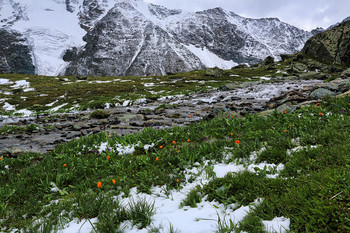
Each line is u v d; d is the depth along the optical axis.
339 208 2.38
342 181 2.73
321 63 75.12
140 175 5.00
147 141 8.32
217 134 7.55
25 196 4.79
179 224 2.98
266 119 8.57
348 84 16.80
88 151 7.83
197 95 33.78
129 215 3.34
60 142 10.59
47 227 3.24
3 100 54.62
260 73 92.50
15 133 13.88
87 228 3.23
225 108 15.30
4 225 3.71
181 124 12.74
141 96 46.38
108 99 43.91
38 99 54.56
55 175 5.59
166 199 3.95
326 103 8.69
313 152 4.12
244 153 5.26
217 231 2.69
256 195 3.29
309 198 2.67
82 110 35.38
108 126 13.89
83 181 5.23
